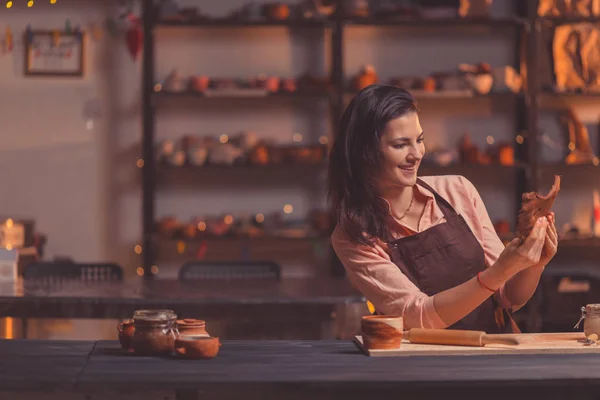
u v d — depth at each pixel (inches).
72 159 217.9
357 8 206.4
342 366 66.2
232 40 219.1
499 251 86.0
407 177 79.2
